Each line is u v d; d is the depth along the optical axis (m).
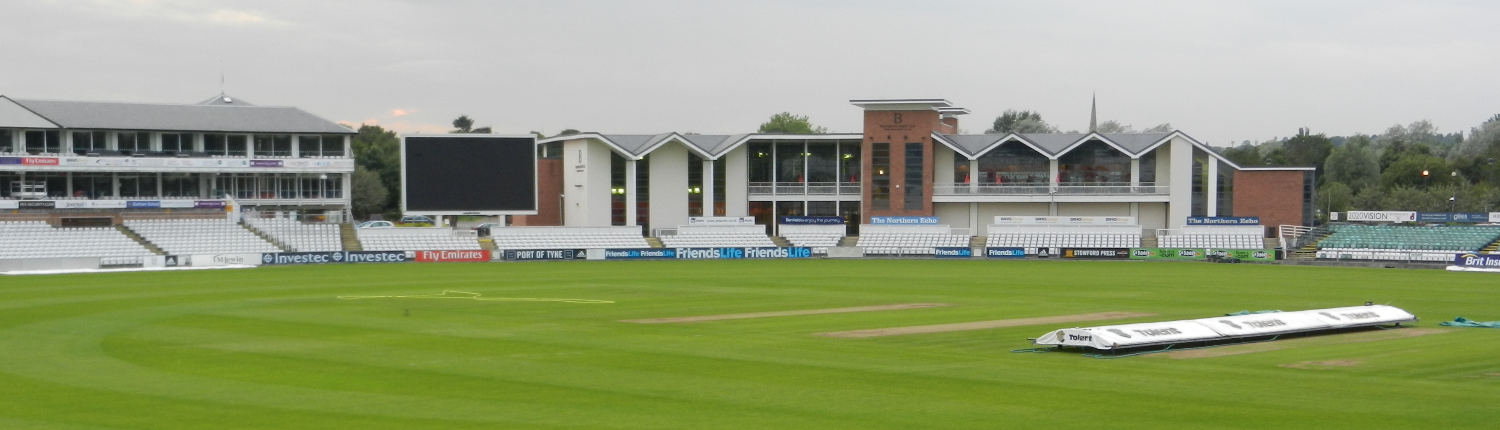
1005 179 104.12
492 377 28.52
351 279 65.75
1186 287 60.94
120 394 26.05
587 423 22.66
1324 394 25.58
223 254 78.94
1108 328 34.03
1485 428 21.84
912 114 102.19
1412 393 25.67
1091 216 101.38
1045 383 27.30
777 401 25.05
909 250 93.56
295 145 94.12
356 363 31.06
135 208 87.12
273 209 94.44
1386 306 41.34
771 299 52.88
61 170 86.06
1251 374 28.72
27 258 72.31
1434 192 126.06
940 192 103.69
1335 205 131.12
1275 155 173.00
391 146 174.62
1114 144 100.12
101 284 61.06
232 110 94.94
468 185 89.38
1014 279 66.94
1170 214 100.38
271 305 49.00
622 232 96.38
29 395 25.95
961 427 22.22
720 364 30.73
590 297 53.78
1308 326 37.44
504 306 49.00
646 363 30.94
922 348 34.72
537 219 108.12
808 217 101.62
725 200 105.25
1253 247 92.06
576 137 100.69
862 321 43.03
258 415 23.48
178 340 36.41
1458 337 36.75
